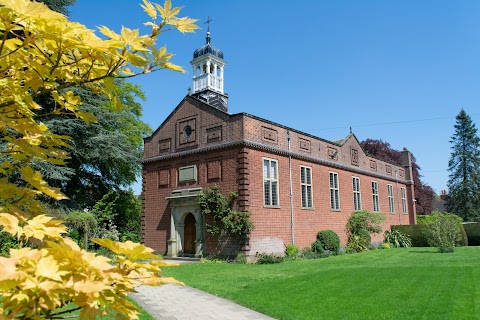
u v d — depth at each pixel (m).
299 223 21.25
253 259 17.59
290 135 21.80
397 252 22.84
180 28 2.49
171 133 22.28
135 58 2.28
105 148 22.56
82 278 1.52
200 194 19.03
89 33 2.20
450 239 22.27
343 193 26.23
